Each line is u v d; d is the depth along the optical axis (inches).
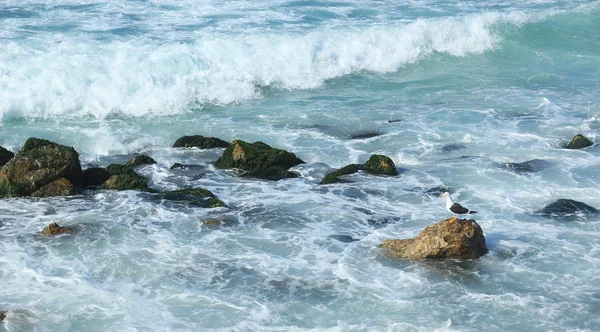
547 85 1544.0
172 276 788.0
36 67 1381.6
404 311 730.2
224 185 1042.1
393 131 1272.1
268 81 1509.6
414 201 997.2
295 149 1198.3
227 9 1855.3
